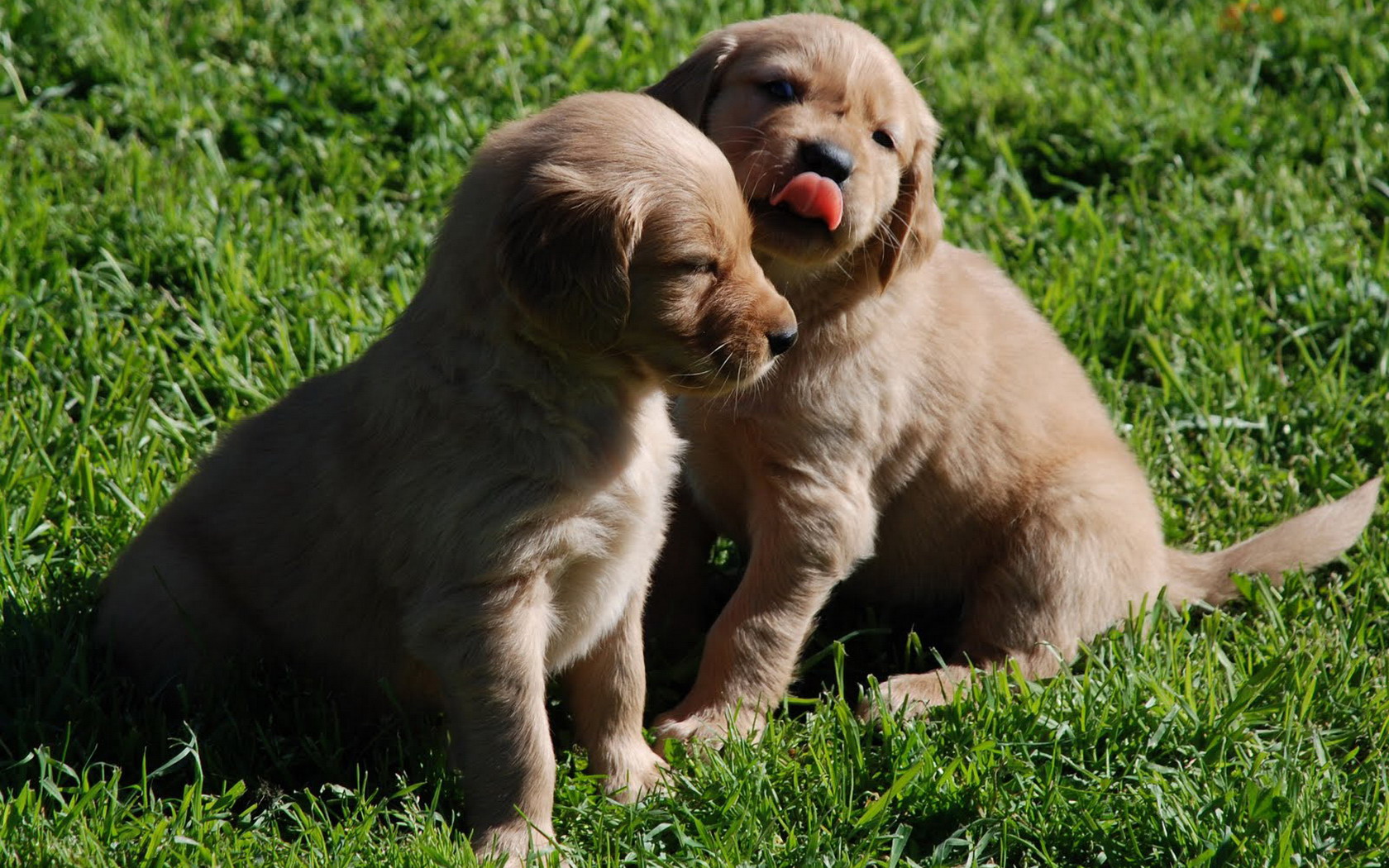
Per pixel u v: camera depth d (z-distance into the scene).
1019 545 5.69
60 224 6.86
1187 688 4.98
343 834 4.22
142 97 7.85
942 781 4.57
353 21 8.74
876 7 9.63
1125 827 4.42
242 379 6.26
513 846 4.32
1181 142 8.52
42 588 5.17
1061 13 9.91
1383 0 9.95
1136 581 5.66
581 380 4.32
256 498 4.80
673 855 4.39
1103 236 7.67
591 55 8.66
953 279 5.81
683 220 4.15
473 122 7.96
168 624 4.84
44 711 4.66
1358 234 7.93
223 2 8.68
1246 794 4.45
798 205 4.84
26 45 8.15
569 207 4.06
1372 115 8.83
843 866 4.24
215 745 4.62
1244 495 6.34
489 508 4.24
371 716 4.96
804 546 5.31
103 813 4.18
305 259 6.92
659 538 4.79
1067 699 4.94
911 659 5.88
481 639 4.29
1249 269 7.56
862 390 5.35
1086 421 5.91
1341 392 6.82
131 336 6.52
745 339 4.25
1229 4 10.09
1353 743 5.00
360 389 4.56
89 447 5.81
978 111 8.59
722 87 5.31
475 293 4.25
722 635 5.30
